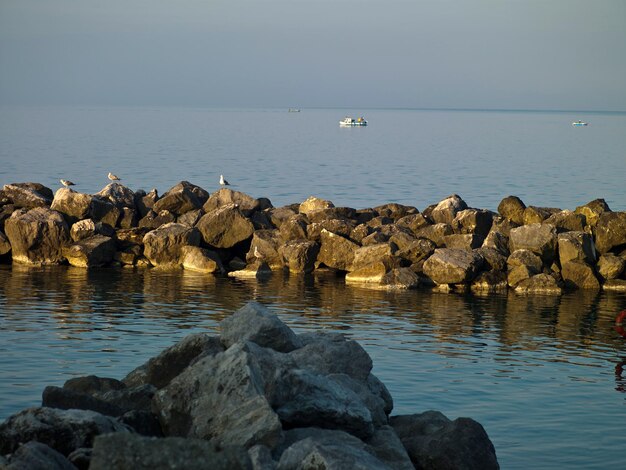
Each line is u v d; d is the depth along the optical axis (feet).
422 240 169.48
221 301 136.77
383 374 95.91
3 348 101.76
